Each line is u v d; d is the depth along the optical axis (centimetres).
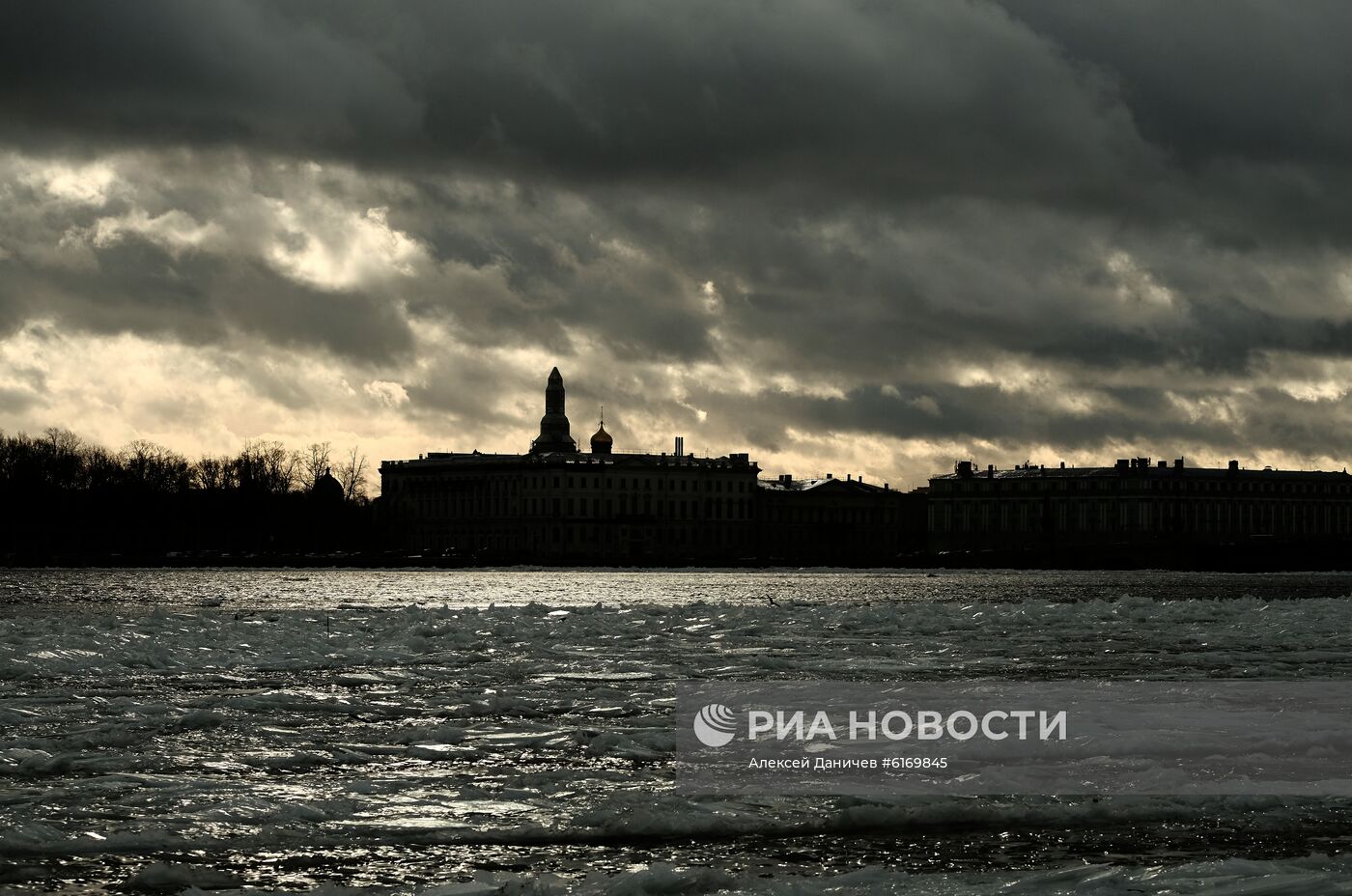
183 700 6059
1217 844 3988
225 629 8719
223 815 4175
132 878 3662
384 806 4291
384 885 3616
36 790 4444
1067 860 3841
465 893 3544
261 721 5603
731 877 3606
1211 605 11012
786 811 4259
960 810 4259
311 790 4472
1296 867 3706
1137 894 3528
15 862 3766
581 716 5747
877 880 3616
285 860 3809
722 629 9438
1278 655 7956
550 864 3800
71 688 6456
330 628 9094
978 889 3556
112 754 4966
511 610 10981
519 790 4462
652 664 7412
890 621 10038
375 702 6078
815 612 10600
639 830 4088
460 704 6053
